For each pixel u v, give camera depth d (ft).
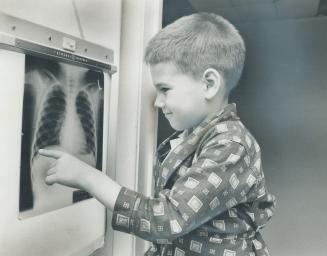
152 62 2.05
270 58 9.55
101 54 2.38
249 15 9.35
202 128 2.04
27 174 1.83
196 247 2.00
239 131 2.00
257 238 2.21
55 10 2.13
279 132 9.33
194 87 2.00
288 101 9.34
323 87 9.07
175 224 1.70
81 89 2.19
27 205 1.85
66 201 2.16
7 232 1.73
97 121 2.37
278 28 9.53
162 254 2.10
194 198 1.73
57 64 1.98
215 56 2.03
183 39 2.00
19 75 1.73
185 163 2.04
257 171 2.00
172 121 2.06
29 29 1.78
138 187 2.82
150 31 2.84
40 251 1.96
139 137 2.77
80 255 2.32
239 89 9.71
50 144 1.97
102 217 2.56
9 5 1.80
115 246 2.80
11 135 1.71
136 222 1.73
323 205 8.80
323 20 9.15
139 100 2.76
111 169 2.64
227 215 1.98
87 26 2.41
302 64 9.29
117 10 2.65
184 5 8.92
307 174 8.99
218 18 2.23
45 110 1.91
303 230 8.79
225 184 1.79
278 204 9.03
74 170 1.81
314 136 9.05
